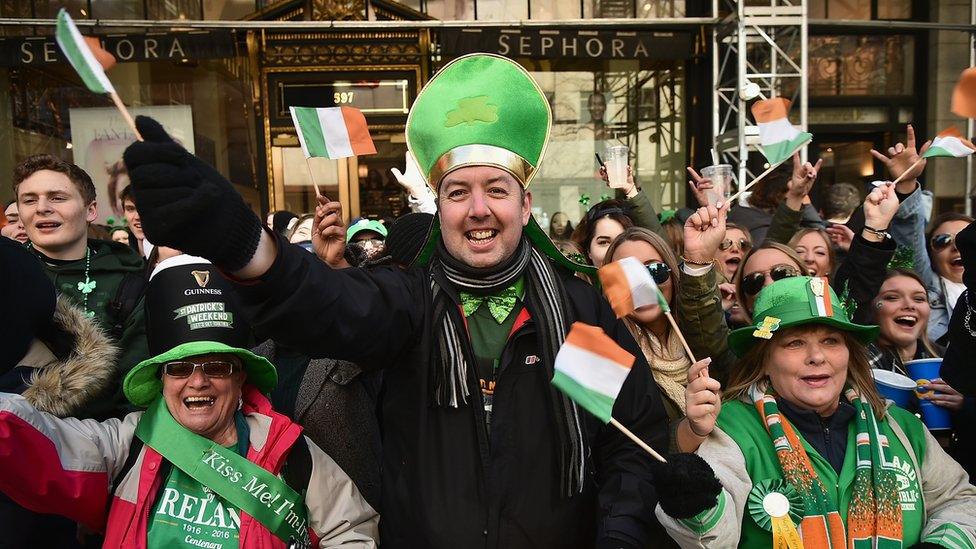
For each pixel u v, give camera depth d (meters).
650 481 1.81
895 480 2.00
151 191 1.19
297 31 8.26
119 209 8.37
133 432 2.04
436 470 1.72
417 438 1.74
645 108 8.90
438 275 1.79
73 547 2.12
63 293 2.74
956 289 3.74
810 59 9.07
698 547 1.73
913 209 3.43
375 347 1.63
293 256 1.41
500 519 1.70
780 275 2.88
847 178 9.29
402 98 8.49
